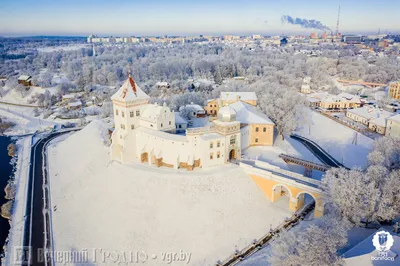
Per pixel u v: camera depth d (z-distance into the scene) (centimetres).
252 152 11175
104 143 12300
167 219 7838
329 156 12100
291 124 12644
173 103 17125
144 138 10125
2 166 12419
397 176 6819
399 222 6712
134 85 10581
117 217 8175
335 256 5150
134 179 9144
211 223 7688
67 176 10900
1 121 18388
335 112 18488
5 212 8925
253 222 7844
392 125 13225
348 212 6731
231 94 14188
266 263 6481
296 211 8306
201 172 9106
